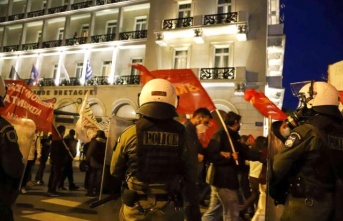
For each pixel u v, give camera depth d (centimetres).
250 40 1805
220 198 416
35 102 580
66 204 699
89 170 823
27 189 879
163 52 2025
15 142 226
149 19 2120
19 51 2747
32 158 805
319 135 229
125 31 2373
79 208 664
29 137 311
